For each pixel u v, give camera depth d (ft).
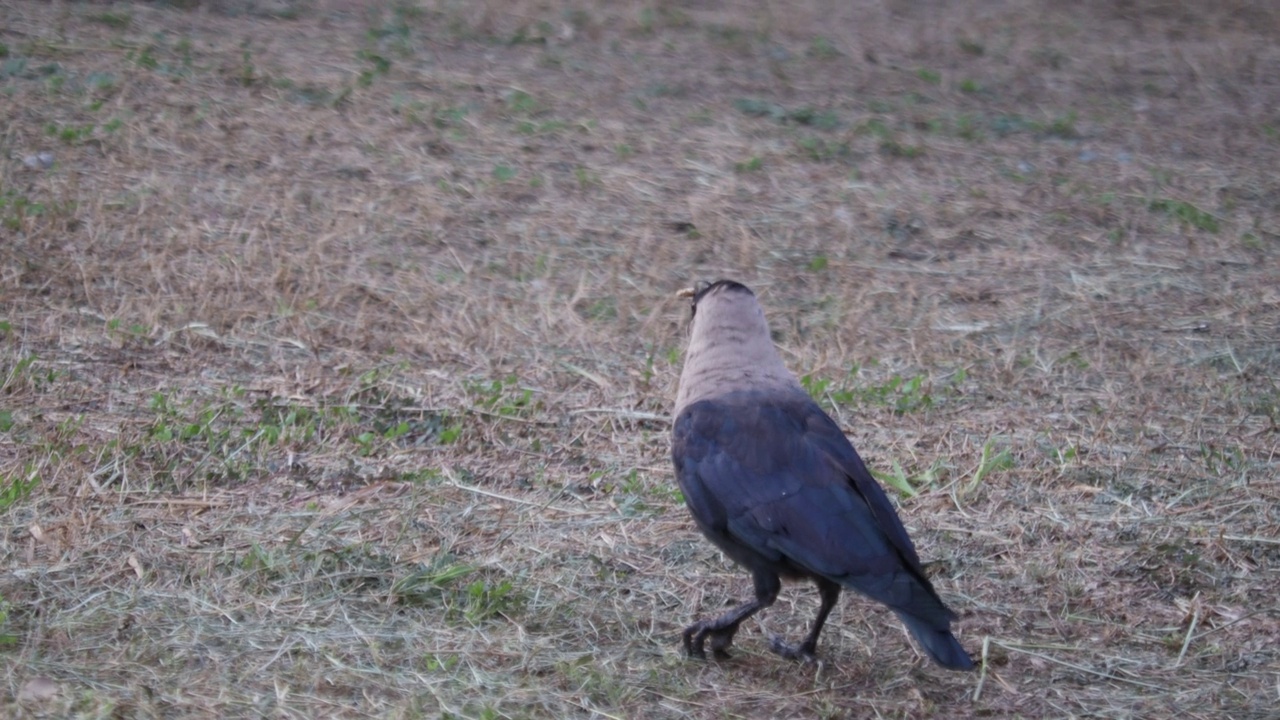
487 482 33.88
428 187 54.49
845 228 53.98
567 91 67.10
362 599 27.63
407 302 45.47
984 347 44.75
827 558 24.59
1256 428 38.60
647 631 27.63
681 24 82.23
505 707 24.03
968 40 84.17
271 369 39.93
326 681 24.43
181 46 65.31
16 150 52.90
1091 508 33.47
